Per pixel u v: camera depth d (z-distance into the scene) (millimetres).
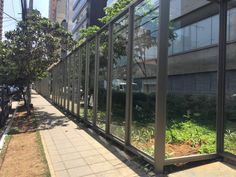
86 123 10703
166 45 5148
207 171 5004
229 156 5445
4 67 15672
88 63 10742
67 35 15719
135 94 6469
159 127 5074
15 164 6285
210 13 10133
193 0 9992
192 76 7773
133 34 6578
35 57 15438
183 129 6559
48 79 27859
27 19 15328
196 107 7039
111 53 7934
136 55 6441
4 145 8070
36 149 7484
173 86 6332
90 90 10508
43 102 24859
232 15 8250
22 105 21062
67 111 15266
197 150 5875
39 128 10750
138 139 6227
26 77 16078
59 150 7211
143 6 6148
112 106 7875
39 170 5777
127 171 5359
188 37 9070
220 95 5762
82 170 5602
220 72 5793
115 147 7137
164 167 5199
